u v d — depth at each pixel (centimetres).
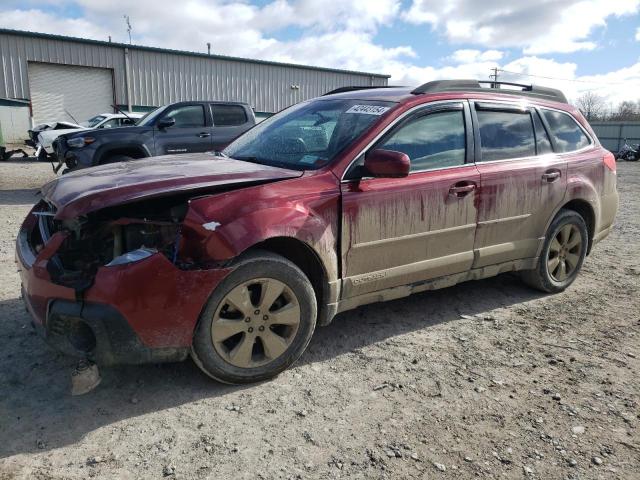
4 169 1672
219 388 338
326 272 360
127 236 314
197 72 3109
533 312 482
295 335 352
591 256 682
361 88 508
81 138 1011
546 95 529
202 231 309
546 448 289
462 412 321
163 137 1073
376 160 355
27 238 367
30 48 2673
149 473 262
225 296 321
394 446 287
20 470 260
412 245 402
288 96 3462
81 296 295
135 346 302
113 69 2886
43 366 357
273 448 283
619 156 3234
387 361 381
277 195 339
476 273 455
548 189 483
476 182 429
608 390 350
